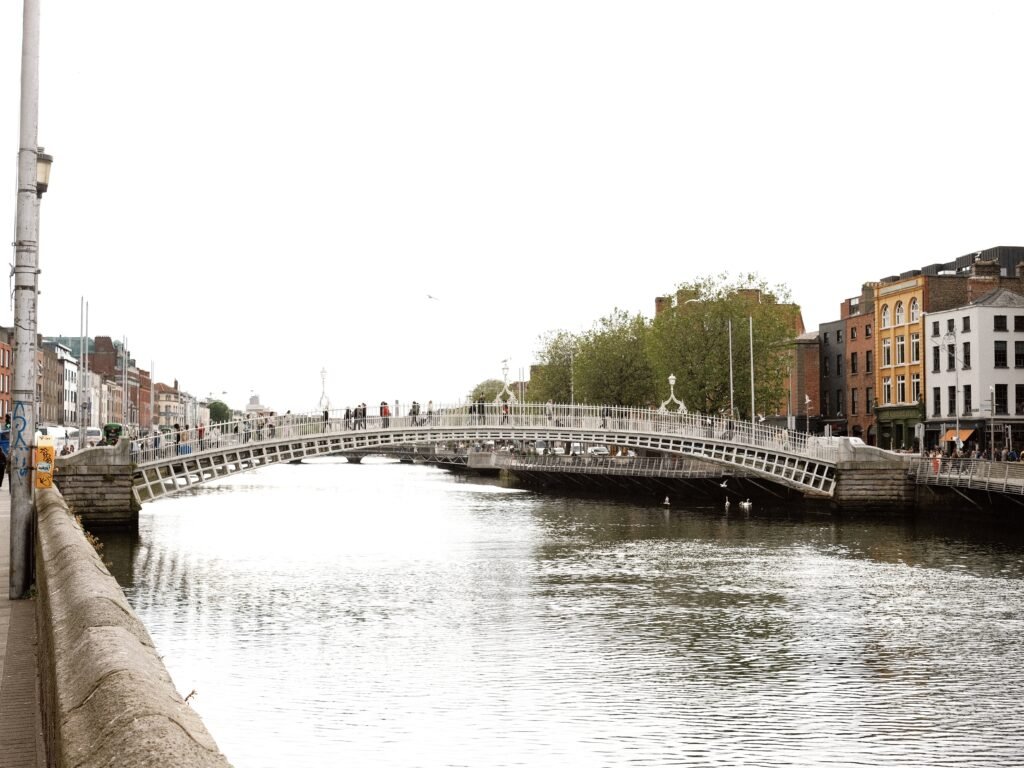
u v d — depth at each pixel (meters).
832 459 62.44
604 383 89.19
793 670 23.98
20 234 15.62
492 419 62.16
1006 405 77.62
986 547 46.59
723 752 18.14
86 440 84.69
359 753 18.08
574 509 73.12
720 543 49.59
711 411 81.19
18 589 15.12
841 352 98.31
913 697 21.67
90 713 3.93
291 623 29.92
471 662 24.81
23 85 15.56
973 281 83.31
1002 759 17.89
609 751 18.28
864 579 37.38
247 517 67.62
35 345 15.98
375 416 60.62
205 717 20.22
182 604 33.12
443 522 62.94
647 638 27.47
